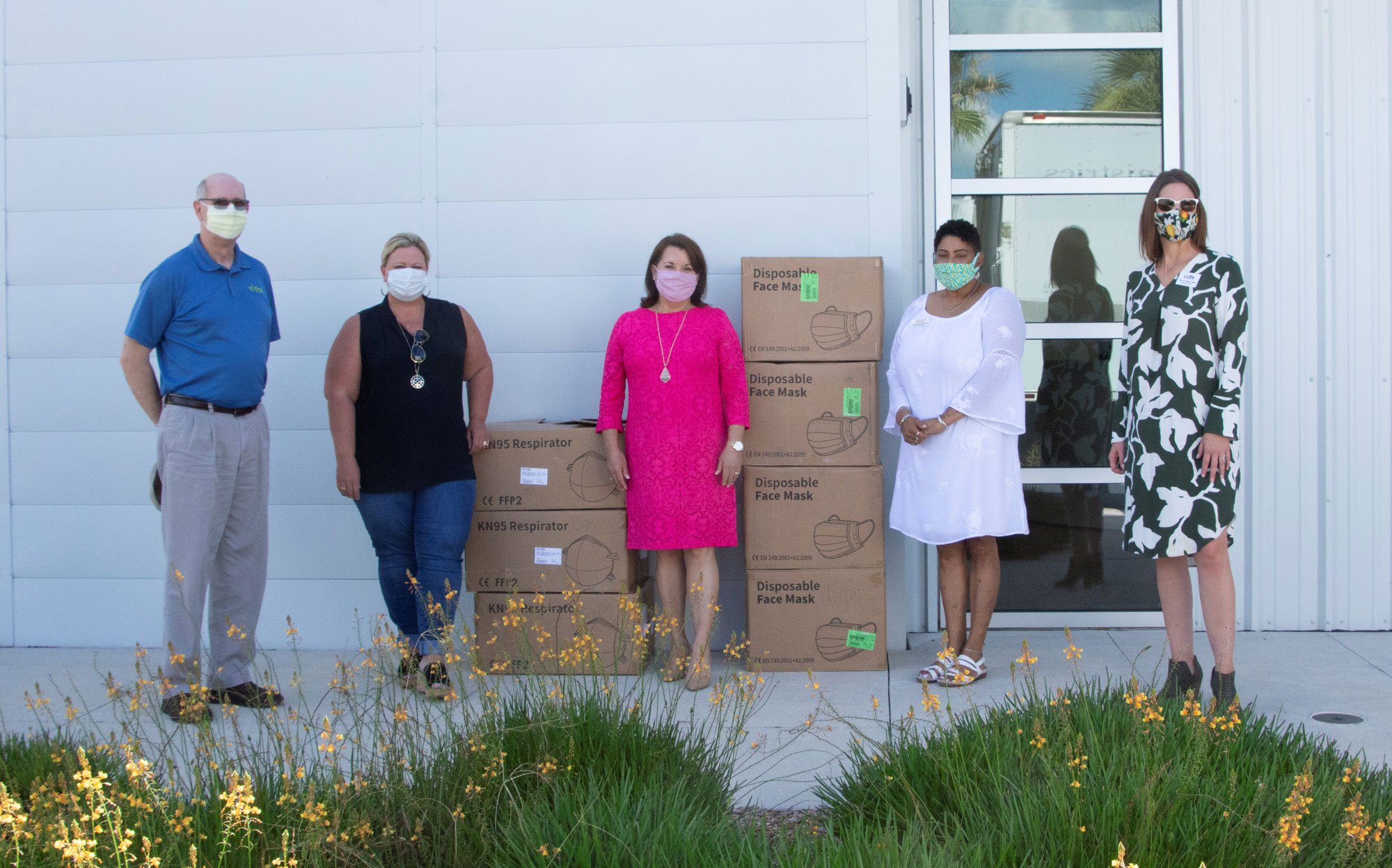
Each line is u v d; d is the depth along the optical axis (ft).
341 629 14.43
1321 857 6.28
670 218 14.11
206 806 7.00
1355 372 14.35
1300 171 14.40
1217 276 10.41
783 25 13.89
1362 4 14.26
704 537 12.10
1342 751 9.07
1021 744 7.80
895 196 13.83
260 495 12.02
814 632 12.78
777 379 12.77
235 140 14.48
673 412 12.10
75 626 14.71
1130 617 14.90
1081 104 15.02
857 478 12.66
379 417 12.09
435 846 6.81
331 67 14.37
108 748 7.72
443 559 12.13
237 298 11.53
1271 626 14.55
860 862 6.14
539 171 14.23
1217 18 14.56
